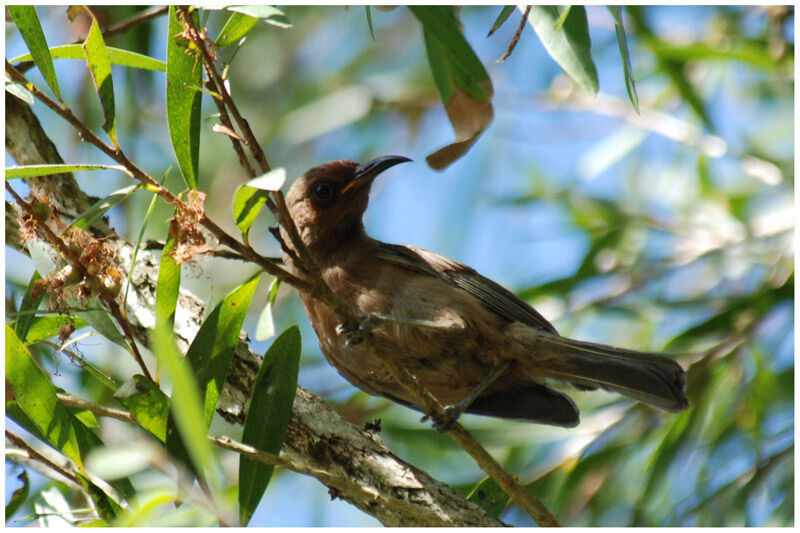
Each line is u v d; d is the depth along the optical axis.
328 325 8.75
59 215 8.40
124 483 6.96
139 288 8.27
